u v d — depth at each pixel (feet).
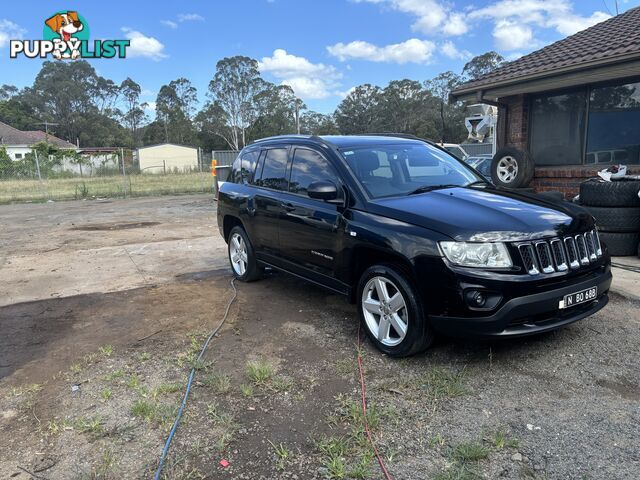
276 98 294.46
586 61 24.50
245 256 19.99
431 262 11.16
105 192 72.59
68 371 12.53
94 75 360.07
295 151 16.88
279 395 10.94
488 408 10.09
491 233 11.00
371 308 13.05
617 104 27.30
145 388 11.43
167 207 52.03
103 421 10.13
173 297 18.66
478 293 10.71
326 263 14.73
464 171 16.51
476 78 31.99
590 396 10.41
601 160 28.43
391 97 269.44
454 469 8.27
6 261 26.25
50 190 76.18
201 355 13.14
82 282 21.43
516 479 7.99
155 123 321.93
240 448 9.07
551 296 11.02
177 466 8.60
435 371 11.57
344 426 9.65
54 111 344.28
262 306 17.17
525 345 12.92
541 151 31.35
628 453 8.50
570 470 8.16
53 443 9.43
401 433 9.37
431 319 11.41
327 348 13.37
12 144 213.46
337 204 14.01
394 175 14.85
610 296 16.42
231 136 307.58
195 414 10.28
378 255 12.82
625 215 21.15
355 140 16.17
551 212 12.37
